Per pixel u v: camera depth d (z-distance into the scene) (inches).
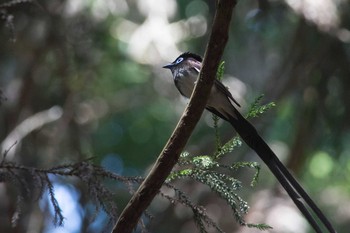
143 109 679.7
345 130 505.4
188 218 521.0
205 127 613.3
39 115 520.7
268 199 506.3
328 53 496.4
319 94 500.1
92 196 249.3
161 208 533.6
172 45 535.2
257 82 624.1
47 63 527.2
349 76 494.6
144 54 538.0
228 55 610.5
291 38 547.2
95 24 535.5
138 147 711.7
